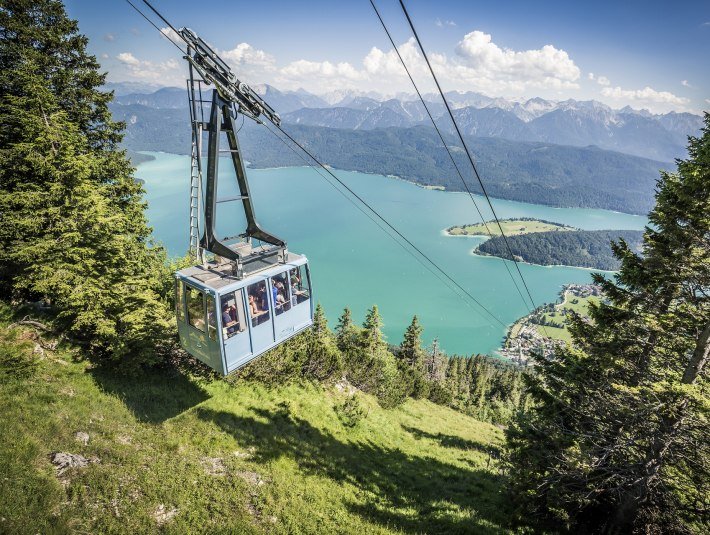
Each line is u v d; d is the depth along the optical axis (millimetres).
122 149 24312
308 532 12211
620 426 14328
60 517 9750
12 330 16859
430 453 24766
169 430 15328
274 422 19500
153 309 18188
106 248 17141
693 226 13422
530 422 16531
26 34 20391
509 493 17953
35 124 17266
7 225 17641
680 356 14266
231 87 12227
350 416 24359
